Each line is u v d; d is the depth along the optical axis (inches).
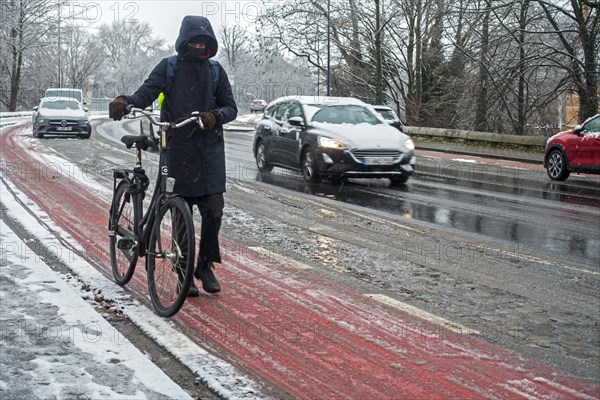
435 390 146.9
